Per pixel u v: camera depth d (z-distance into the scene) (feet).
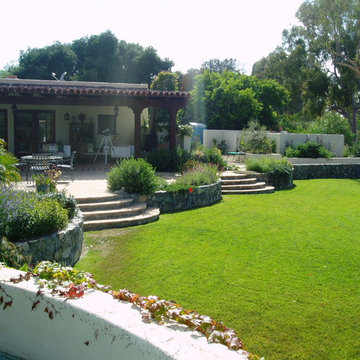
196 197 40.24
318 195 52.01
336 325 16.06
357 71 111.24
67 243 22.21
